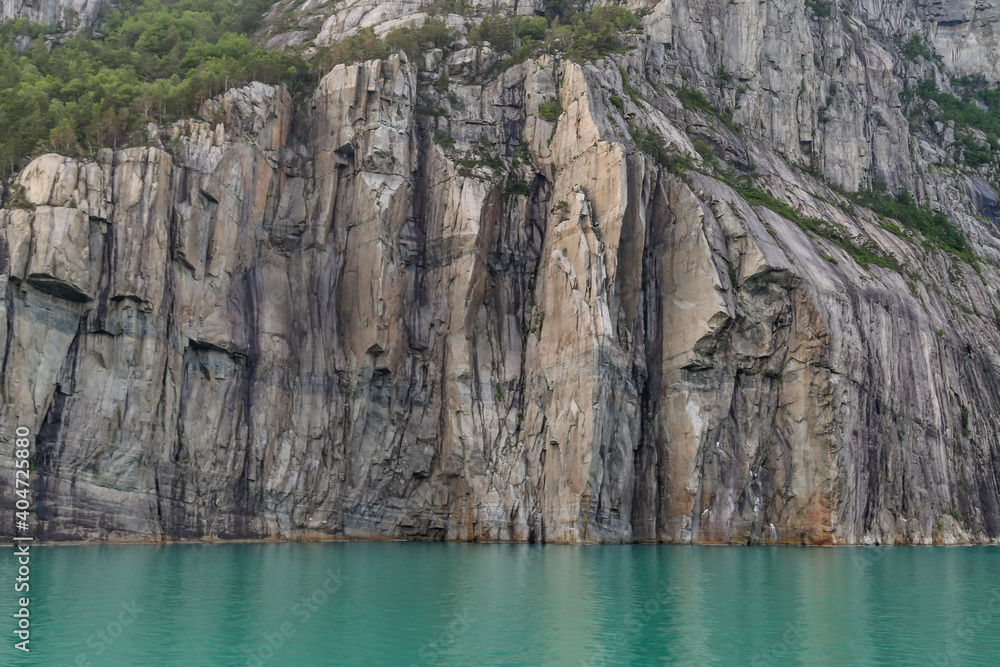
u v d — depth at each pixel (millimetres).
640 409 88562
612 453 85562
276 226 90375
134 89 89062
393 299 89562
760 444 87750
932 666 33375
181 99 86312
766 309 88875
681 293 89500
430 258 94125
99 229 75500
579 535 82312
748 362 88500
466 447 88812
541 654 33906
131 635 35500
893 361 96125
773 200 104938
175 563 57031
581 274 87062
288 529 83500
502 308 94000
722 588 50375
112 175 77500
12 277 70625
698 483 86000
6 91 90000
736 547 81812
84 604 41250
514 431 89562
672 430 87562
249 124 88500
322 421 87188
